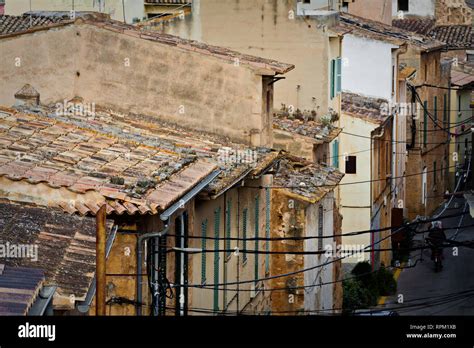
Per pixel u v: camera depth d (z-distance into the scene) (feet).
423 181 234.38
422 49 231.09
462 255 201.16
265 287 127.65
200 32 153.17
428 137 240.12
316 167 141.18
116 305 85.05
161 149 100.63
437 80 246.88
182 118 119.96
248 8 152.46
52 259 70.69
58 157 89.45
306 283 131.03
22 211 76.33
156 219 88.99
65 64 118.62
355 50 193.88
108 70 119.03
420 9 297.74
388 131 198.39
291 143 143.95
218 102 120.16
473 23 300.81
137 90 119.44
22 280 63.82
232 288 113.80
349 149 177.78
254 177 112.57
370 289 171.32
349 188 178.60
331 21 155.63
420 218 221.66
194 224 98.89
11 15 204.95
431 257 191.83
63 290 67.51
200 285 96.58
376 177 183.83
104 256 71.15
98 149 95.20
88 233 75.31
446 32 288.92
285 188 128.98
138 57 119.24
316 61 152.35
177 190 89.15
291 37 152.56
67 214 77.51
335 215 153.58
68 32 118.73
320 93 152.56
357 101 184.24
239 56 121.80
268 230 128.16
